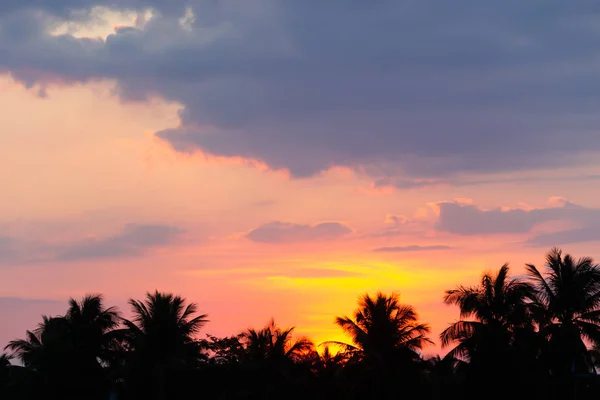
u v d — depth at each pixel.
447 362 66.69
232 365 76.12
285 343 76.56
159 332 74.06
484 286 65.62
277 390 75.00
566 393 64.00
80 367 74.19
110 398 72.44
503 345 64.31
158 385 73.06
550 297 65.50
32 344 80.56
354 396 71.50
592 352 66.75
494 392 63.38
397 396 70.75
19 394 75.56
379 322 70.94
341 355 73.25
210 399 74.69
